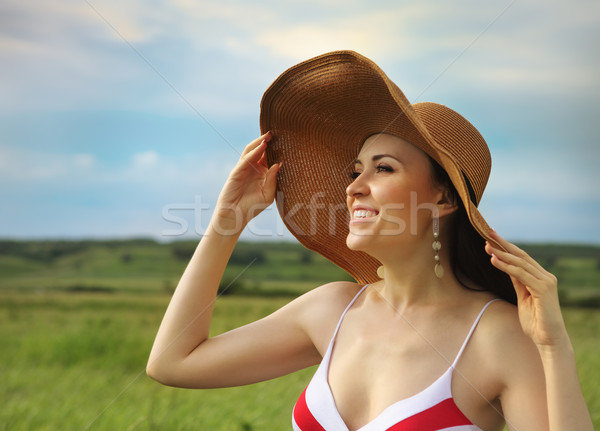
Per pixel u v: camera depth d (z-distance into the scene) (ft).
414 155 6.26
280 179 7.35
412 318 6.27
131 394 19.83
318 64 6.51
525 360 5.62
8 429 16.16
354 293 7.07
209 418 14.23
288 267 119.85
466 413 5.67
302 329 7.02
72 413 17.40
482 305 6.16
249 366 6.94
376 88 6.25
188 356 6.87
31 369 28.68
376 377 6.06
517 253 5.53
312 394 6.28
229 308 59.67
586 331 41.70
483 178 6.32
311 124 7.09
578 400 5.15
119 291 100.73
